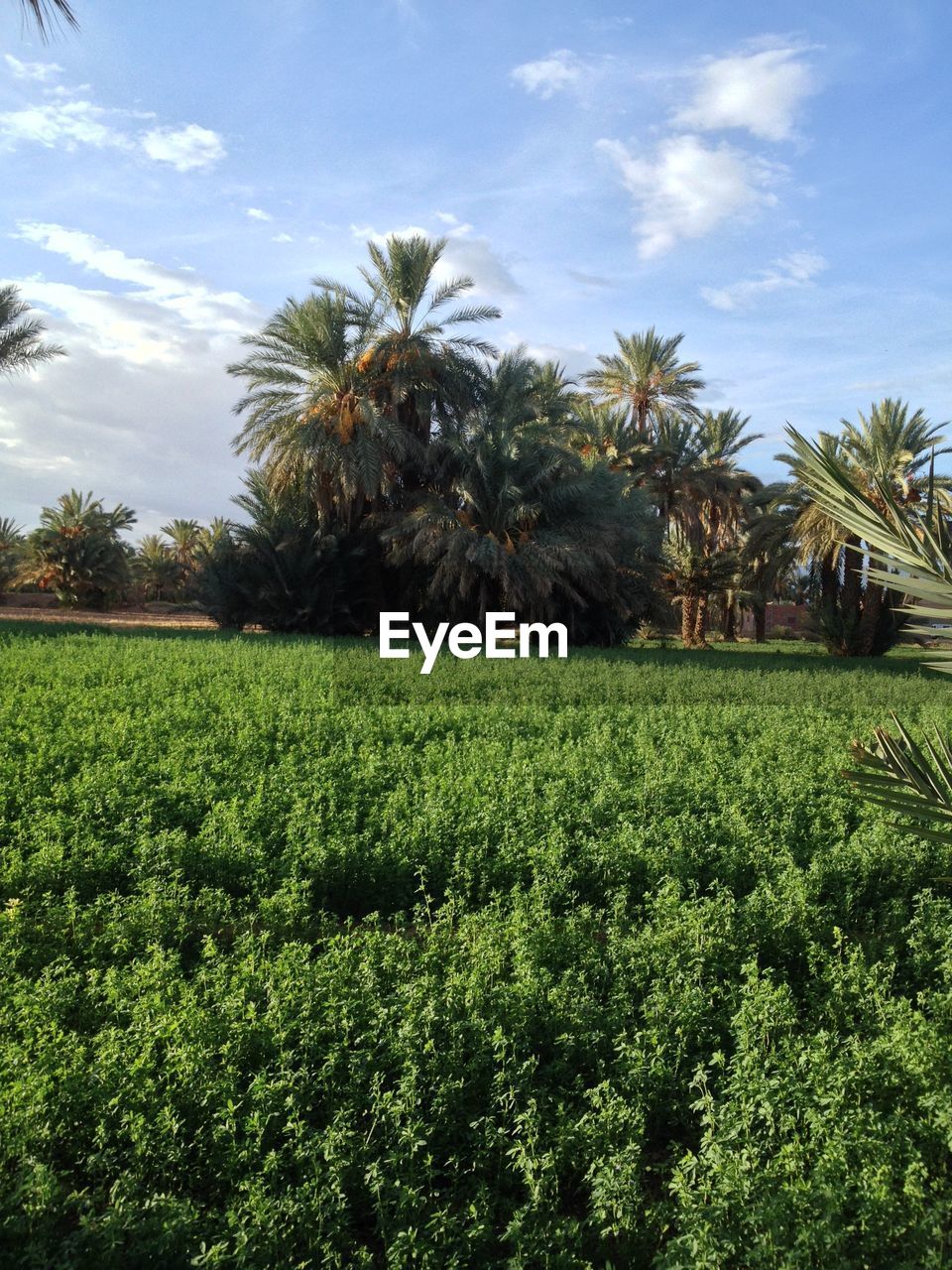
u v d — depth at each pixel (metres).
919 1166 3.17
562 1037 4.18
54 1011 4.25
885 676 19.52
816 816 8.09
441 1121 3.70
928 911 6.02
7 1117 3.40
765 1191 3.11
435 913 5.94
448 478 32.81
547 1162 3.38
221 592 32.12
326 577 31.58
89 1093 3.61
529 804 7.80
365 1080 3.87
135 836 6.85
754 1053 3.89
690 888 6.50
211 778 8.52
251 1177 3.28
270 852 6.77
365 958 4.90
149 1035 3.95
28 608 45.19
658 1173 3.79
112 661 16.77
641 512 33.56
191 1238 3.06
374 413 29.62
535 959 4.98
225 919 5.74
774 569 35.97
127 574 51.53
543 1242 3.17
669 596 38.12
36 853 6.32
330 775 8.96
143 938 5.32
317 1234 3.09
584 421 38.19
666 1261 2.95
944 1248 2.93
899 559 3.12
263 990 4.56
